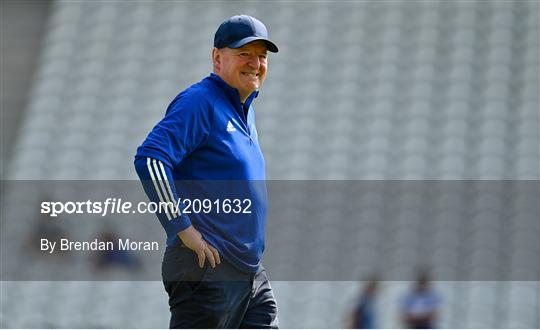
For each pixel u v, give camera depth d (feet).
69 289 98.12
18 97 128.06
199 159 35.86
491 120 113.70
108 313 95.09
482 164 109.40
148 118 118.21
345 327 92.48
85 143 116.16
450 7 127.13
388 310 91.91
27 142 116.78
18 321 95.55
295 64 121.19
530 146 111.04
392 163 109.81
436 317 91.50
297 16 127.34
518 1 127.03
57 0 134.92
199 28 128.26
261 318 37.50
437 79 119.14
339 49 123.13
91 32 130.41
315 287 96.84
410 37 124.26
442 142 112.06
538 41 122.42
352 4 128.06
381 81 118.62
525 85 118.11
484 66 120.47
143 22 130.00
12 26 134.82
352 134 112.88
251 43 36.58
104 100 121.39
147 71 123.95
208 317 35.96
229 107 36.63
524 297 96.84
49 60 127.75
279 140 112.06
